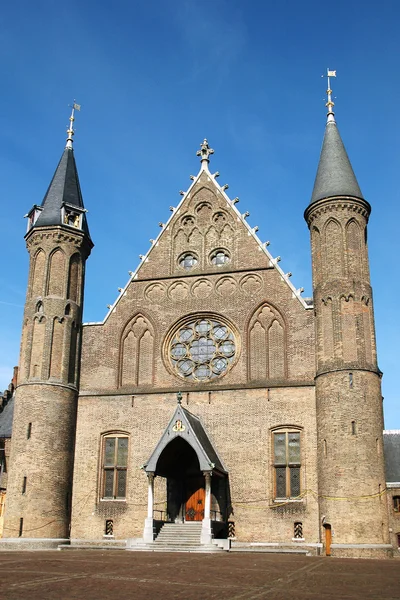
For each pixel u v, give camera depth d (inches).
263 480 1598.2
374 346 1624.0
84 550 1520.7
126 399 1761.8
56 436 1697.8
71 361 1798.7
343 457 1493.6
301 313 1718.8
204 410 1697.8
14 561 1027.9
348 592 672.4
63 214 1891.0
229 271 1823.3
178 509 1649.9
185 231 1920.5
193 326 1818.4
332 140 1839.3
